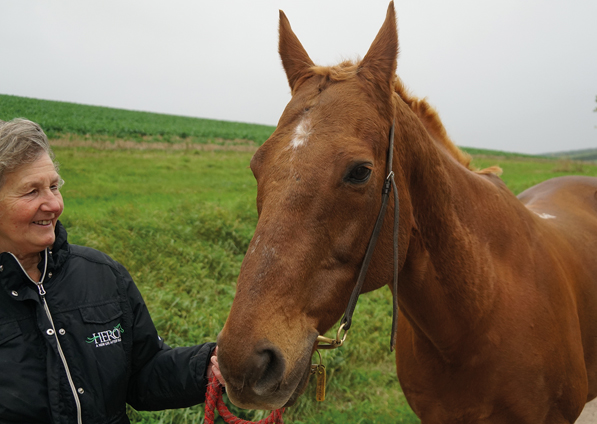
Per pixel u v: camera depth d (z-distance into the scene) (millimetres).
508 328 1891
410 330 2225
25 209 1331
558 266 2195
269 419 1584
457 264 1850
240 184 11922
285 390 1284
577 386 2061
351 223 1415
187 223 6480
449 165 1961
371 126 1452
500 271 1966
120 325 1563
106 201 8297
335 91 1493
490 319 1882
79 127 20266
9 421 1345
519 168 23359
